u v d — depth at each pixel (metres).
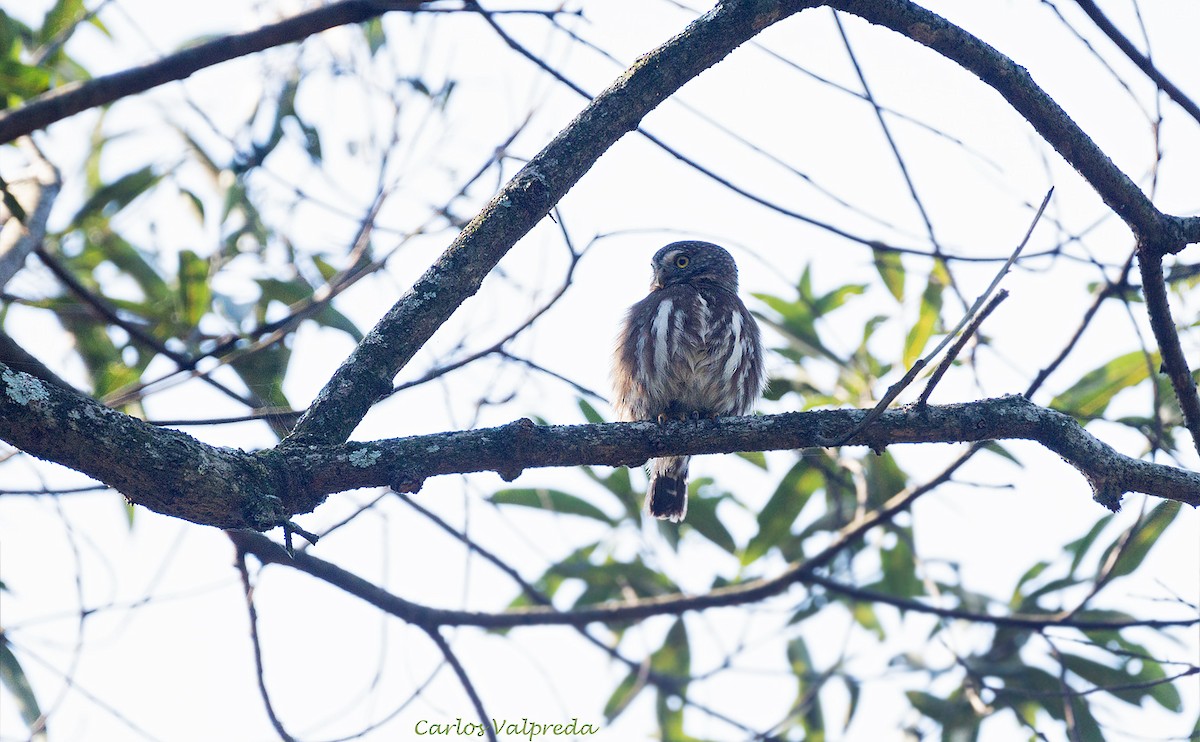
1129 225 7.63
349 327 10.00
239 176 11.21
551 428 6.73
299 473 5.91
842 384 12.11
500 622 10.62
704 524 13.73
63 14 10.34
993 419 7.14
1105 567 10.38
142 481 5.32
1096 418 10.40
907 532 12.91
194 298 10.37
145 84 5.60
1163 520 10.46
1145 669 11.44
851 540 11.41
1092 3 7.49
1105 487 7.21
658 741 13.66
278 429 8.33
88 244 11.80
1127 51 7.67
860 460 12.77
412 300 6.49
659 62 6.89
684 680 13.47
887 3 7.04
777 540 13.18
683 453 7.04
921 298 11.23
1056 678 11.77
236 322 10.45
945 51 7.20
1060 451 7.22
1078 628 10.19
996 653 12.29
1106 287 9.07
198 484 5.42
